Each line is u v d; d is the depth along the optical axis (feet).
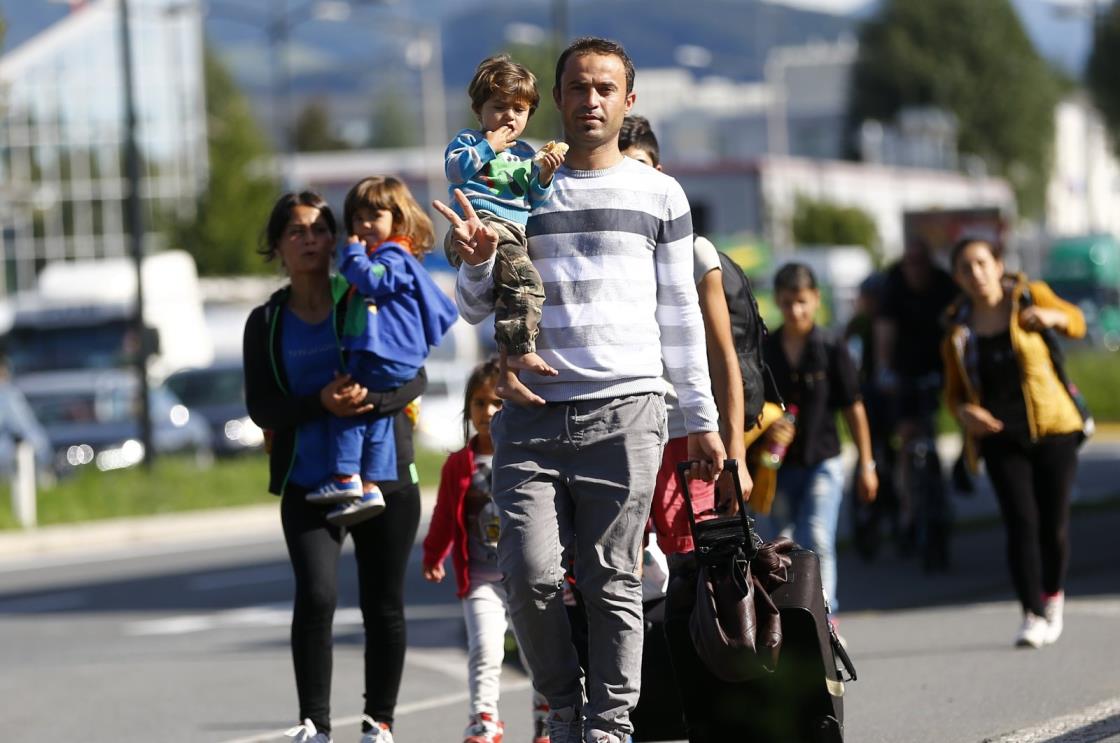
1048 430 88.33
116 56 634.43
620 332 52.90
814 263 532.32
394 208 65.41
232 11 422.00
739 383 58.13
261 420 64.59
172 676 103.19
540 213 53.16
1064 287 618.44
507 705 85.51
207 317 395.34
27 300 333.01
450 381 321.73
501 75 53.83
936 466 128.16
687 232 54.24
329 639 64.80
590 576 53.57
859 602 115.34
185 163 637.30
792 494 87.40
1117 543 136.05
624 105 53.72
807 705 54.19
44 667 110.22
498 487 53.98
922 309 127.54
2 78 347.77
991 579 123.03
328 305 65.31
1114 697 75.00
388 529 66.08
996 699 76.02
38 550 205.46
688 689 55.06
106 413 298.56
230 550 191.01
